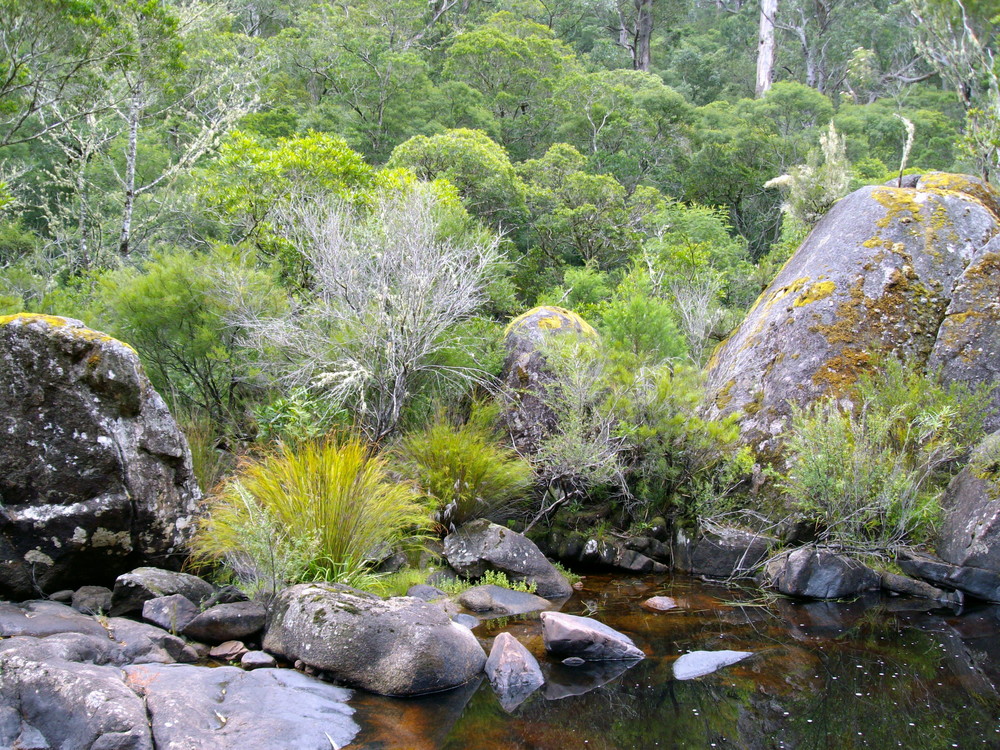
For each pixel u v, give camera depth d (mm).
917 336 7234
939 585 5867
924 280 7473
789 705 4031
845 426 6430
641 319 8875
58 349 4871
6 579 4613
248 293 7125
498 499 6691
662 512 6992
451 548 6113
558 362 7047
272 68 25297
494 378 7777
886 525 6152
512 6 40281
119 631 4141
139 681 3625
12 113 10359
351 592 4543
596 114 26297
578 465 6543
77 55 10227
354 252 7434
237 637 4488
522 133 26641
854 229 7914
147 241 13594
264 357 7191
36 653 3576
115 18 10438
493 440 7289
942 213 7855
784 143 25672
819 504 6273
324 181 9711
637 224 17891
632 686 4277
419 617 4332
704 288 11258
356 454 5539
